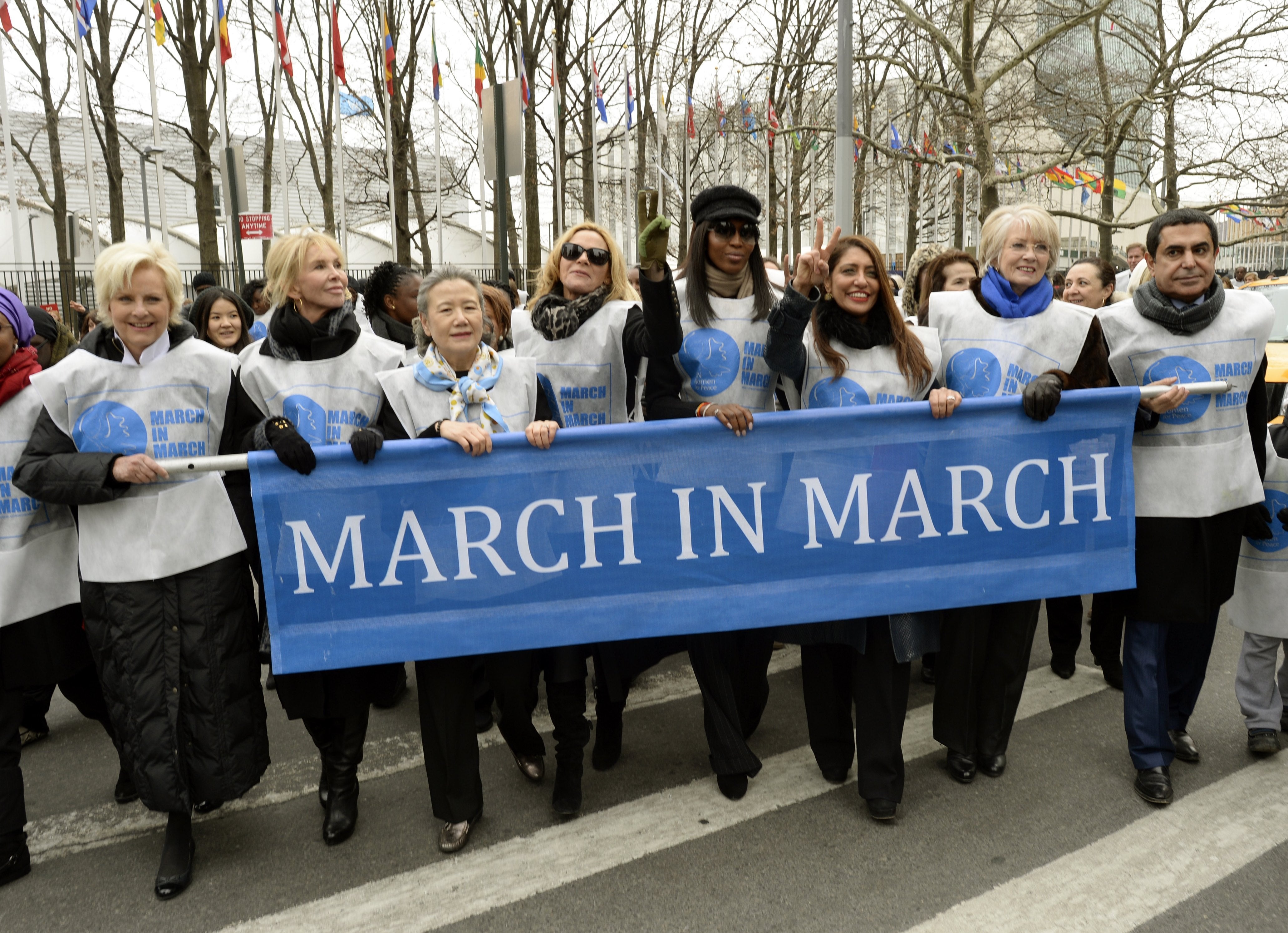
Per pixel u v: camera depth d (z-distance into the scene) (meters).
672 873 2.86
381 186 28.73
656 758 3.67
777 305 2.94
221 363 2.96
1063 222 34.97
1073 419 3.11
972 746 3.37
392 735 4.01
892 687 3.07
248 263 26.44
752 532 3.05
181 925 2.70
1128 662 3.27
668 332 2.91
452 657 2.97
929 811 3.18
